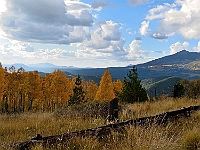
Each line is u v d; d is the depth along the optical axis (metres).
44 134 6.96
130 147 4.64
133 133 5.28
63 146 4.82
